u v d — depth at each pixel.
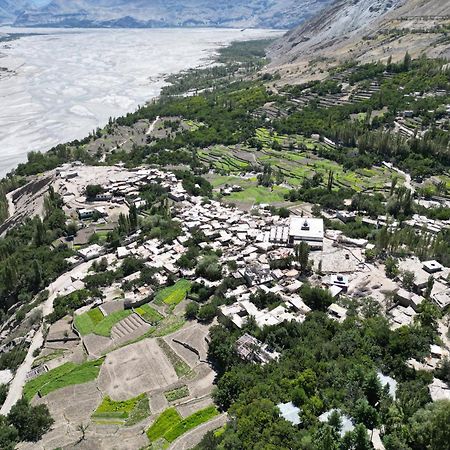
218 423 93.25
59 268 163.38
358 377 92.50
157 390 104.31
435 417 76.31
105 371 111.19
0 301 156.50
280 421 83.81
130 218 184.88
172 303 135.75
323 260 146.88
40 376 112.75
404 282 130.38
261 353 106.88
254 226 176.50
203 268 145.12
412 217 183.62
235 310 123.31
